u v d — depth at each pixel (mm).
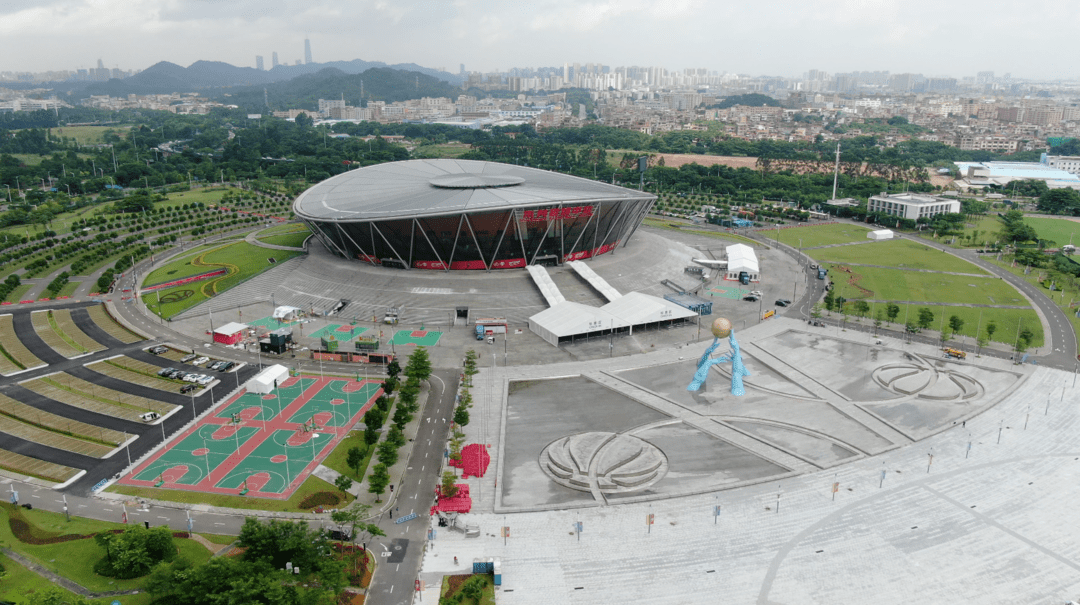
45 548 99562
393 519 107188
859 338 188250
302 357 174750
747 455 126250
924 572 95062
